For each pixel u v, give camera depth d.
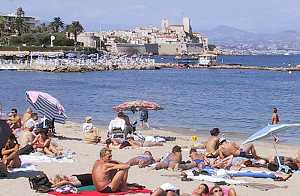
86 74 112.44
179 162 17.81
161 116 40.53
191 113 43.41
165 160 17.92
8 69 115.94
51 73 112.12
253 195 14.48
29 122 25.67
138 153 21.88
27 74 106.06
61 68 116.62
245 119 39.91
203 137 29.33
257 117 41.50
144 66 140.12
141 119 32.78
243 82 96.69
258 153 23.56
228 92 71.75
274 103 55.66
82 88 74.31
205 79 104.19
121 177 13.84
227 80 102.19
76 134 28.67
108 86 79.38
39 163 18.58
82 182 14.30
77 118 39.31
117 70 131.25
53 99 26.33
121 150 22.66
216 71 140.62
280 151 24.47
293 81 101.69
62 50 190.00
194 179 16.23
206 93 69.31
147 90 72.75
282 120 39.88
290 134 31.09
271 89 79.19
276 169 17.42
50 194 13.62
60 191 13.62
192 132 31.70
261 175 16.73
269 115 43.19
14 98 56.00
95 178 13.74
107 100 56.16
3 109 44.84
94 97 60.00
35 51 175.50
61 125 33.41
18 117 26.48
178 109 46.69
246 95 66.88
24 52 163.25
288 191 15.01
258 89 78.94
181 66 153.88
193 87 81.00
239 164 17.44
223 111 45.88
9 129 15.98
